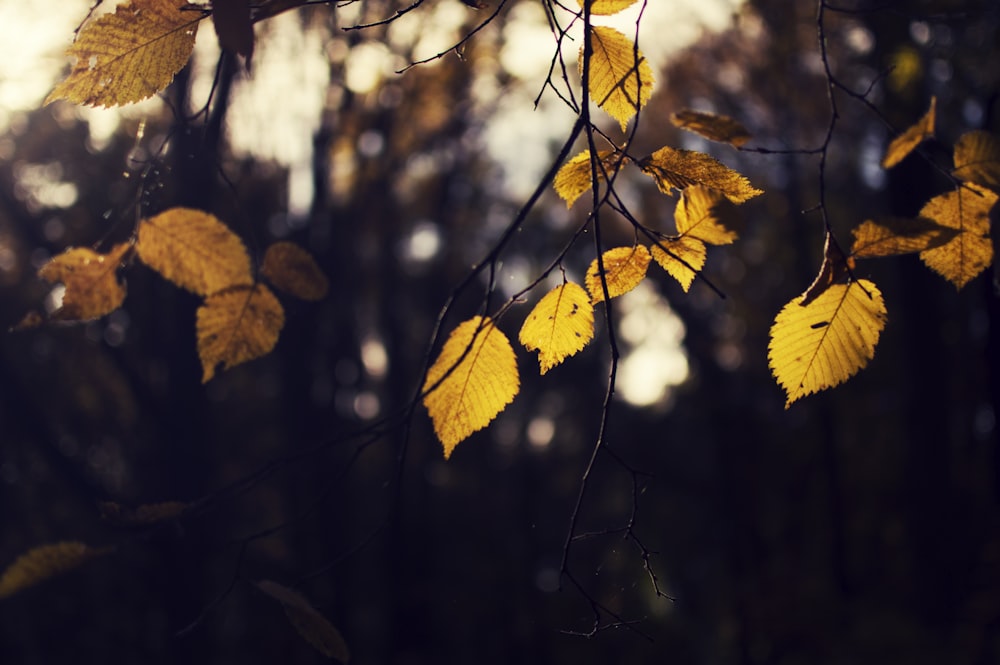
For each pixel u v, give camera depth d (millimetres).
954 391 15781
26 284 13633
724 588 17969
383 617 20016
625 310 20797
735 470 21344
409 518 21531
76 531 17750
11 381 13531
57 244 12875
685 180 1284
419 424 14672
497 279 1493
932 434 14031
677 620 15656
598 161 1284
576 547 13172
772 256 18156
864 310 1199
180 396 13859
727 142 1423
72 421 17516
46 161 12609
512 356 1304
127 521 1229
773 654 13688
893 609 14023
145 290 13422
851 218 14633
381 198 17500
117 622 17688
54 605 17203
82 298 1306
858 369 1197
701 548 24188
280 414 19422
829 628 13695
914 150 1495
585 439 26594
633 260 1344
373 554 19906
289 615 1274
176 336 13781
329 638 1267
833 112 1478
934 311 13992
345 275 17797
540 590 19062
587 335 1324
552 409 28141
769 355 1206
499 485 28812
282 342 15977
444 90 15234
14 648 17953
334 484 1313
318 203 15625
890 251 1197
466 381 1304
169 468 13852
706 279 1324
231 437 20453
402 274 21734
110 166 12055
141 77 1155
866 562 18781
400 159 16922
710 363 21781
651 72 1353
